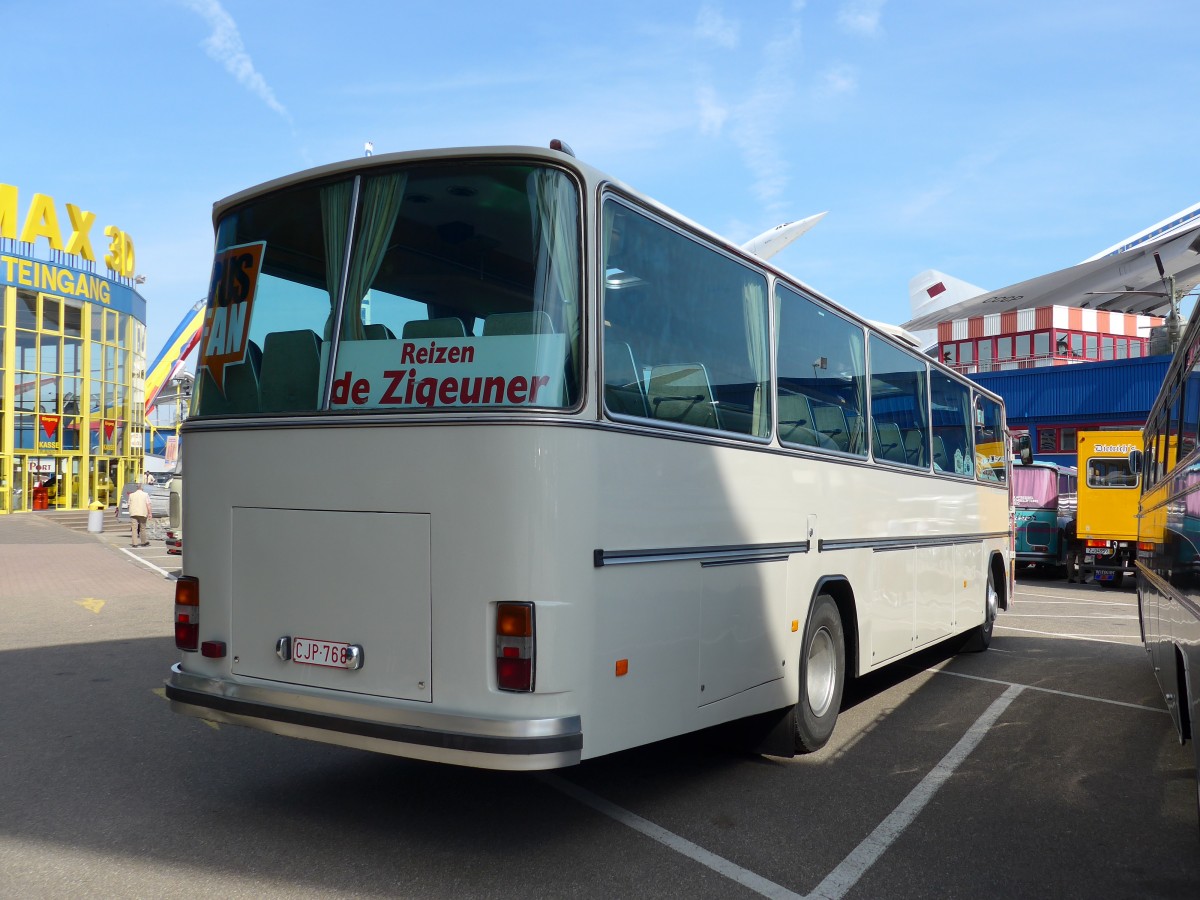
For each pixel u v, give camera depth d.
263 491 4.54
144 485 35.56
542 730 3.90
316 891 3.99
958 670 9.60
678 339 4.81
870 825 4.95
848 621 6.86
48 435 41.25
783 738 6.02
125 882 4.07
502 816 4.98
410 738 4.04
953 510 9.41
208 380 4.87
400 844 4.55
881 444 7.51
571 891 4.04
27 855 4.38
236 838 4.61
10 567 19.77
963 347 61.25
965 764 6.13
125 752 6.14
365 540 4.26
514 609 3.95
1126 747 6.61
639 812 5.09
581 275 4.18
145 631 11.36
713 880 4.19
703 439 4.91
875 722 7.27
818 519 6.26
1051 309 57.16
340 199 4.61
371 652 4.22
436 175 4.41
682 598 4.71
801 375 6.14
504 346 4.17
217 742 6.40
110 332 44.94
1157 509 7.25
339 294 4.53
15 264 39.88
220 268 4.96
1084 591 18.48
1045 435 40.78
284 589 4.46
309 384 4.52
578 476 4.06
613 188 4.37
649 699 4.45
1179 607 5.53
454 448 4.09
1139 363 38.38
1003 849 4.66
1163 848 4.69
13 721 6.97
